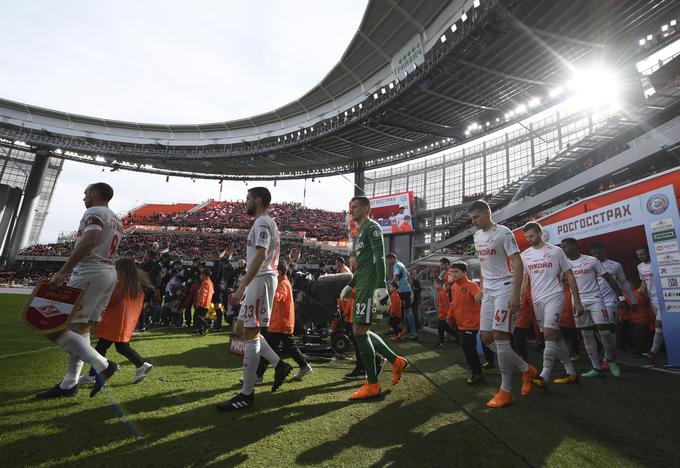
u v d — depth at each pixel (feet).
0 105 121.49
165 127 131.03
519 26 51.65
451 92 72.59
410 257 90.02
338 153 113.50
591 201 18.86
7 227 127.13
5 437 6.40
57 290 8.02
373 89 85.15
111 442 6.34
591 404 9.29
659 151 37.17
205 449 6.15
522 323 15.40
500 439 6.80
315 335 22.13
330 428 7.29
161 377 11.35
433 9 64.08
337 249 127.95
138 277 11.34
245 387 8.49
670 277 14.78
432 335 27.32
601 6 48.21
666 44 53.62
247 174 146.51
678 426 7.66
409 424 7.62
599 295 13.46
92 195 10.28
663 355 18.01
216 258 26.99
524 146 114.83
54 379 10.37
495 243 10.03
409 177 148.56
